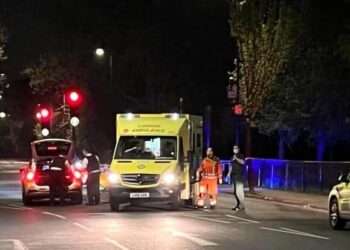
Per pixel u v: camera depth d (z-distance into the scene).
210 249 18.55
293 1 48.28
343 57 43.41
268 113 47.72
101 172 40.94
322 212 31.56
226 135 77.38
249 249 18.61
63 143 36.38
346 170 39.09
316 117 49.06
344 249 18.84
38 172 34.59
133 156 31.66
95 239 20.77
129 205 33.94
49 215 28.98
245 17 44.09
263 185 50.00
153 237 21.20
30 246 19.28
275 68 44.28
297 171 45.25
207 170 32.44
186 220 26.78
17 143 129.25
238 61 47.28
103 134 80.94
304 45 47.41
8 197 40.75
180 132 32.22
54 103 79.81
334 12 47.47
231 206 34.12
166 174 30.67
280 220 27.45
